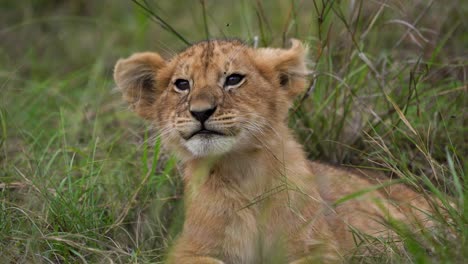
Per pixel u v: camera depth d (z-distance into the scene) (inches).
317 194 372.5
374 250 343.3
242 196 361.7
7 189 418.9
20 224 383.9
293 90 394.6
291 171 367.2
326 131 464.4
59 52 713.6
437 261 302.4
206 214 364.8
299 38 478.9
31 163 460.1
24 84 632.4
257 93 370.9
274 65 386.3
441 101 464.8
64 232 375.2
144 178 423.8
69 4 775.1
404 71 488.4
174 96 378.3
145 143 442.0
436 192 336.2
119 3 772.6
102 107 552.1
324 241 359.3
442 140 446.9
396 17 513.0
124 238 403.2
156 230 420.5
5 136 460.4
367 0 491.5
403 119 384.2
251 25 585.3
